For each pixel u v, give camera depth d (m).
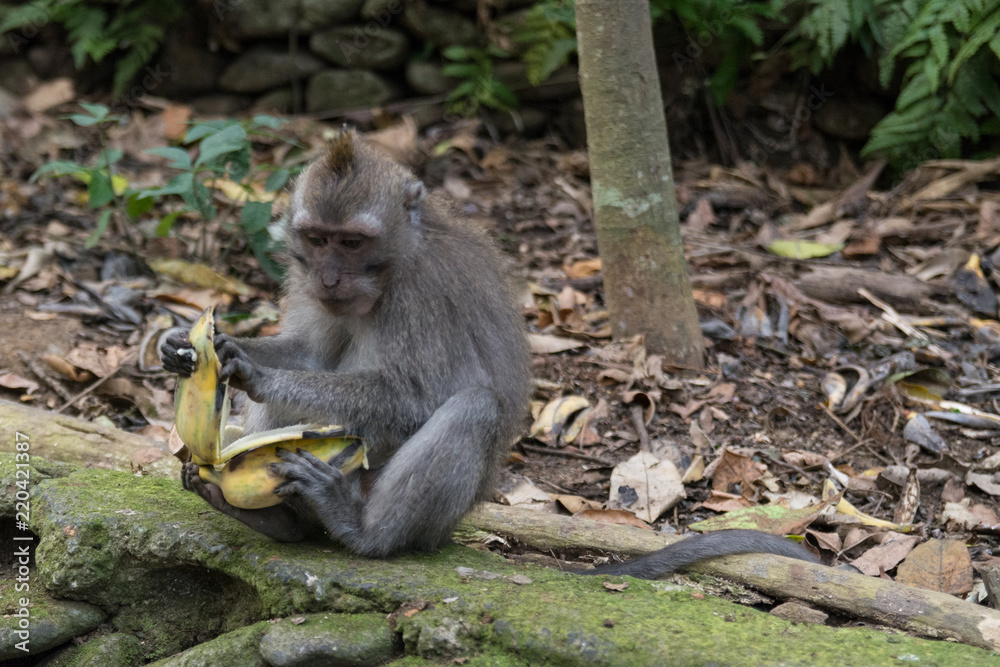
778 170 10.66
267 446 4.00
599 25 6.40
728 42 10.32
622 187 6.63
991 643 3.75
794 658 3.44
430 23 10.68
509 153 10.45
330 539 4.29
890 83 10.26
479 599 3.77
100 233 7.12
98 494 4.45
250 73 11.06
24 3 11.23
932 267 8.41
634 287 6.77
